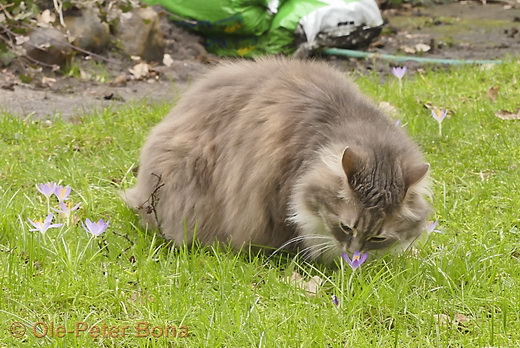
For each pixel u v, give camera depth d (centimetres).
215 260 486
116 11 967
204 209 502
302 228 464
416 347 401
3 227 506
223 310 418
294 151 467
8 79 879
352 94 508
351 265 428
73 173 616
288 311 423
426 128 730
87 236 507
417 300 439
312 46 1019
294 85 499
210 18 1013
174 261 479
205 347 391
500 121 752
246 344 395
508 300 436
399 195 437
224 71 532
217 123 500
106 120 741
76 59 934
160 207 515
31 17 928
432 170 637
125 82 909
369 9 1083
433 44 1152
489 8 1453
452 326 418
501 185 609
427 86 877
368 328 416
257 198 476
